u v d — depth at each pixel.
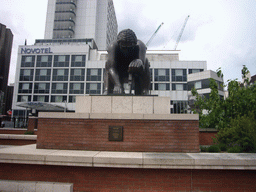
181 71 45.94
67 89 45.94
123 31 7.13
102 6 69.31
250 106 10.65
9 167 5.56
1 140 10.84
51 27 65.38
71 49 47.31
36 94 46.28
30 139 10.71
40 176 5.45
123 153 5.75
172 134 6.07
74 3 66.00
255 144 7.18
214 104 11.75
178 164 5.08
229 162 5.07
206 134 13.93
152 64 46.41
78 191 5.30
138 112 6.57
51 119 6.41
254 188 5.21
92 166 5.18
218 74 12.44
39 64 47.47
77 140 6.23
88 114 6.31
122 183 5.26
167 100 6.59
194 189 5.21
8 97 77.62
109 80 7.95
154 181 5.25
